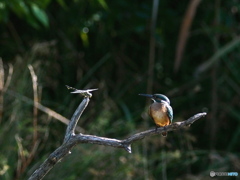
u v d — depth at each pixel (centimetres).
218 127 1343
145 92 1302
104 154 962
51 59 1148
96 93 1170
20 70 1017
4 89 916
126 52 1396
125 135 1055
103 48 1363
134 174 982
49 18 1278
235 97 1343
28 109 1008
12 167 900
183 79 1366
